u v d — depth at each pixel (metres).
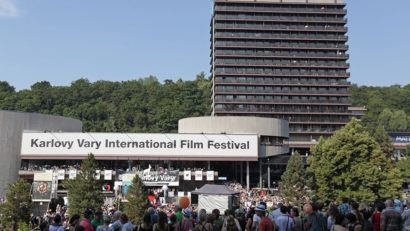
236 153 100.62
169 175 89.31
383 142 121.81
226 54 152.88
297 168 89.12
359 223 14.73
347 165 68.62
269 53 154.12
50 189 47.91
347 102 152.75
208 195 39.12
